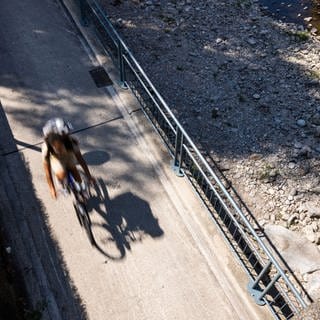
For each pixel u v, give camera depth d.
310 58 11.23
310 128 9.37
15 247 5.73
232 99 9.80
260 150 8.84
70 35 8.96
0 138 6.94
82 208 5.43
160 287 5.61
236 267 5.71
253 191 8.15
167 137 7.41
